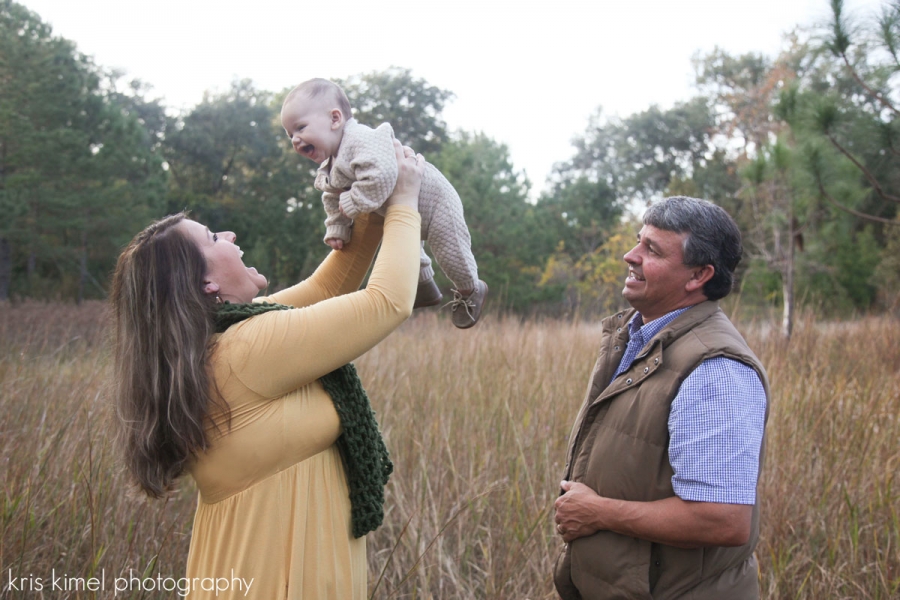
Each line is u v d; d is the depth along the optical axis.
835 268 11.27
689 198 1.82
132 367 1.61
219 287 1.69
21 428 3.22
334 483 1.68
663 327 1.80
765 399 1.66
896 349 5.58
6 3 14.76
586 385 4.44
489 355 5.25
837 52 4.86
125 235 14.41
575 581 1.81
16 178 12.98
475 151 17.91
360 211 1.70
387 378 4.66
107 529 2.73
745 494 1.57
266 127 23.08
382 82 26.38
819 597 2.61
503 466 3.53
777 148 6.78
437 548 2.89
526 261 14.98
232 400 1.57
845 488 3.06
